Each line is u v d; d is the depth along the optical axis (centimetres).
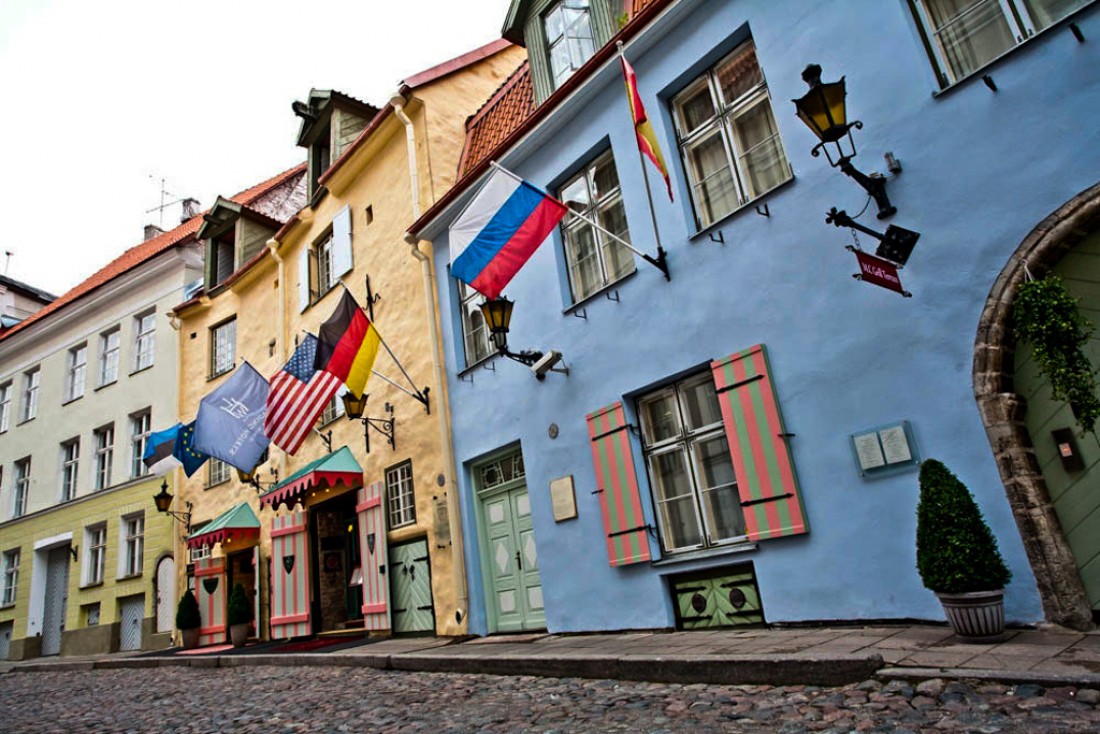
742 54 726
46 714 782
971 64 553
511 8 1034
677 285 733
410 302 1139
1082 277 482
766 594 621
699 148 761
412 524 1064
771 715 386
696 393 725
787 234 642
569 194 914
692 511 711
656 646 604
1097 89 474
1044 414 490
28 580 2045
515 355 811
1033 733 301
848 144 601
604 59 819
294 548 1305
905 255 545
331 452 1295
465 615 944
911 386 544
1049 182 488
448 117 1205
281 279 1518
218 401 1255
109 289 2053
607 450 778
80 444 2041
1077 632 440
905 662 415
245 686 824
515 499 933
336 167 1330
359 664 854
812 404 605
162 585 1703
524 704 507
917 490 534
